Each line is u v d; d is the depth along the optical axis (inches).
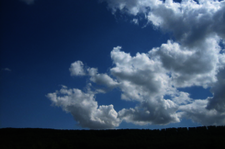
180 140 1967.3
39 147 1736.0
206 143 1640.0
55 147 1731.1
